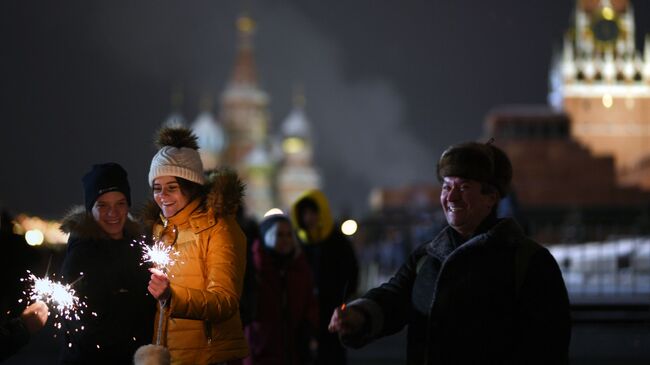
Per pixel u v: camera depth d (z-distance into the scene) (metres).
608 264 29.11
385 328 5.95
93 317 6.73
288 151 190.38
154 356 5.87
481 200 5.79
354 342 5.80
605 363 15.40
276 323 10.70
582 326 20.61
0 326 6.33
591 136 111.88
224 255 6.66
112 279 6.77
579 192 94.81
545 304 5.40
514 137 100.12
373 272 33.31
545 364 5.32
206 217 6.78
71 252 6.86
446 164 5.82
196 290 6.26
